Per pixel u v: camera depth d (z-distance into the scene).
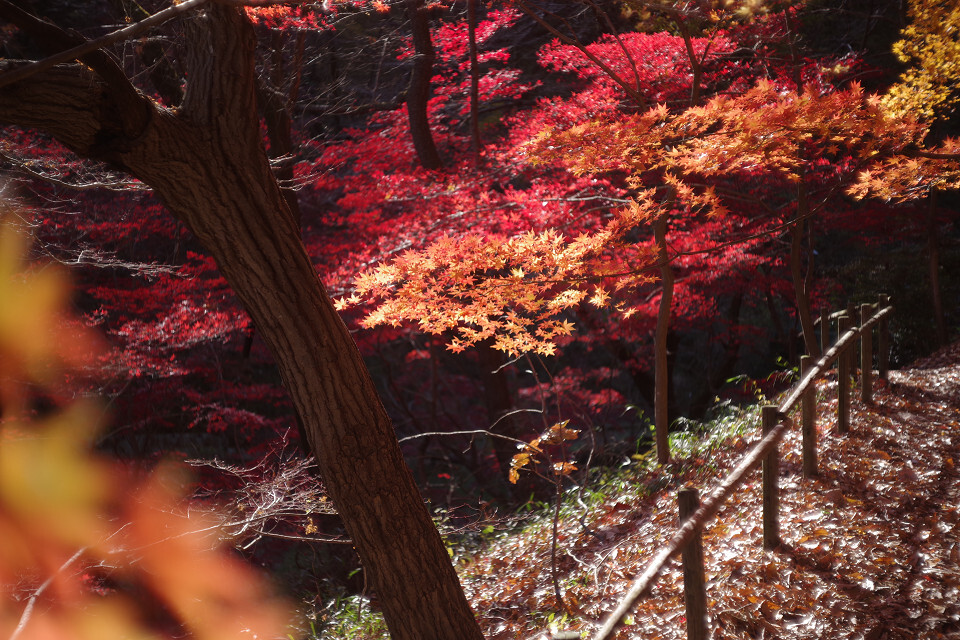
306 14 8.34
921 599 4.43
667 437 8.66
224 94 3.73
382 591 4.55
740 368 19.00
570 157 6.86
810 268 10.39
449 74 14.78
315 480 6.85
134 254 12.09
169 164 3.63
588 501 8.41
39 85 3.05
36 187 9.87
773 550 5.30
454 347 7.15
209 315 9.98
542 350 7.05
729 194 9.81
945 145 7.19
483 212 9.81
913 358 13.52
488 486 14.09
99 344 8.41
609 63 9.75
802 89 9.09
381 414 4.46
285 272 4.05
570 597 6.06
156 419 11.87
